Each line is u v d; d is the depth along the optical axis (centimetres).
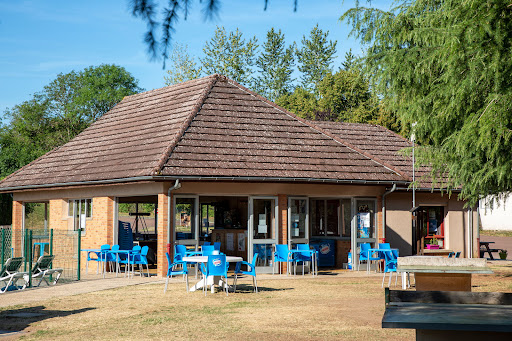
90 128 2803
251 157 2123
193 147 2086
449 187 1775
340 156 2286
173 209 2012
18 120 7725
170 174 1934
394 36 1557
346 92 6356
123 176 2052
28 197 2689
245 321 1200
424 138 1688
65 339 1053
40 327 1166
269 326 1146
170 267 1652
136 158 2148
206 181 2031
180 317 1251
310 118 6103
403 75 1491
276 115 2380
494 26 1209
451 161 1540
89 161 2417
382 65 1514
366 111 5562
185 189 2028
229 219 2556
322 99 6569
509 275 2119
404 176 2312
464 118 1383
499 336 618
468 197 1664
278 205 2167
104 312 1323
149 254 2639
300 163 2172
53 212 2534
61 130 7550
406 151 1659
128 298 1530
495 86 1233
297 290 1686
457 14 1322
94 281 1931
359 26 1573
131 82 7531
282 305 1405
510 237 5091
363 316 1248
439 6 1592
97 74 7412
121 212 6325
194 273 2055
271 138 2250
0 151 5903
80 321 1220
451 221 2672
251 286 1781
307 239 2220
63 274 2139
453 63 1280
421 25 1537
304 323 1173
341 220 2480
